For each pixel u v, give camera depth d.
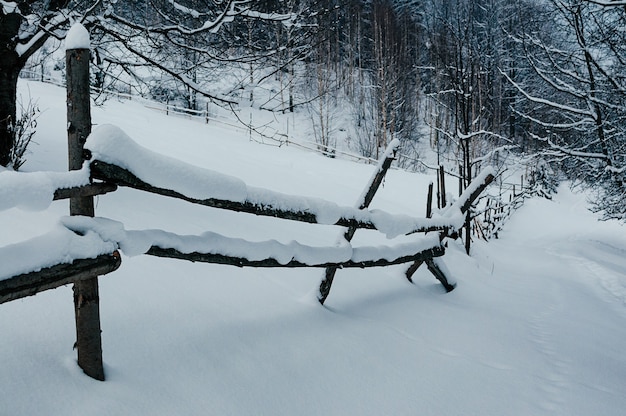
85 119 1.79
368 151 27.62
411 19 36.78
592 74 8.43
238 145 15.74
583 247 11.95
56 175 1.64
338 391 2.28
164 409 1.82
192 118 22.06
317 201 2.91
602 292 6.46
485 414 2.25
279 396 2.12
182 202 5.45
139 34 4.50
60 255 1.64
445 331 3.44
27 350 1.90
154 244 2.08
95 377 1.87
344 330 2.99
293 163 14.80
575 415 2.31
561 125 8.91
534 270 8.11
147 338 2.26
